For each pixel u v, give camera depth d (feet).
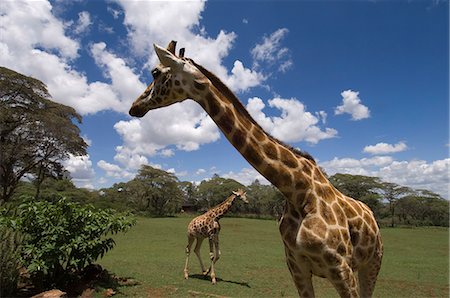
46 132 85.51
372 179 137.49
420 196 142.31
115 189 162.50
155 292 20.76
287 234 9.43
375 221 11.08
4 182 83.10
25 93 83.76
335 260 8.73
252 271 29.01
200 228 25.32
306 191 9.20
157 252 39.73
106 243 19.89
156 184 161.79
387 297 22.48
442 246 56.80
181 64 9.09
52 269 18.56
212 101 9.04
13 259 17.49
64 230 18.10
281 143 9.73
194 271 27.91
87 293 18.51
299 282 9.62
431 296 22.80
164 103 9.58
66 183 120.47
